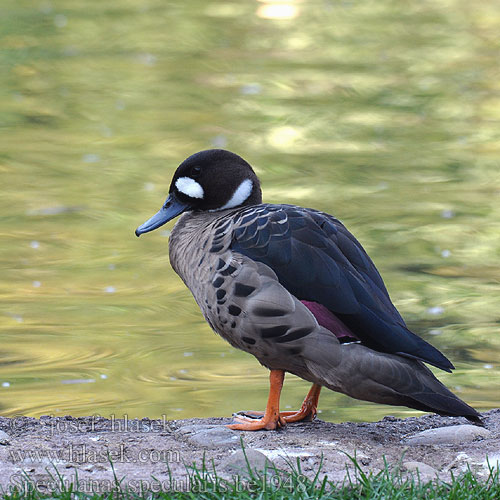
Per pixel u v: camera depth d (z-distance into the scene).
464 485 6.22
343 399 10.02
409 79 28.73
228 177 8.48
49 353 11.16
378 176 19.72
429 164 20.69
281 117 24.69
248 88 27.64
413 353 6.95
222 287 7.26
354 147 22.05
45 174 19.66
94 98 26.48
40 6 37.38
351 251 7.48
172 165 20.36
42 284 13.65
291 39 33.75
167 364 10.90
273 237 7.28
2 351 11.18
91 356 11.08
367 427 7.89
